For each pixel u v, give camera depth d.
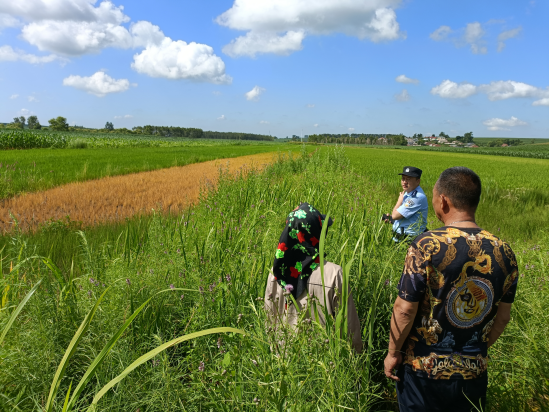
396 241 3.81
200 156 30.03
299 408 1.61
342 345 1.85
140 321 2.64
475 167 34.09
